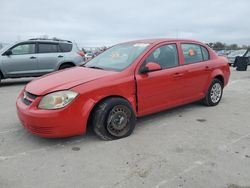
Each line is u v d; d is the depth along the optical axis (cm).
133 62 409
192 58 508
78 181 272
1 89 846
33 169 297
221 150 342
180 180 271
